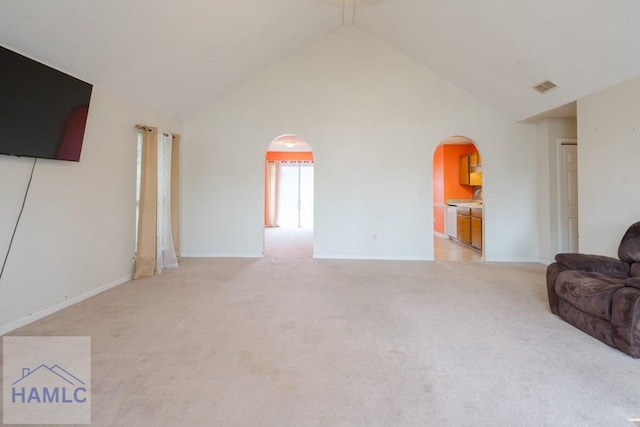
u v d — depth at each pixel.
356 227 4.79
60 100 2.52
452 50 3.82
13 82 2.14
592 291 2.12
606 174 2.99
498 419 1.37
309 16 4.00
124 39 2.71
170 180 4.34
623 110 2.81
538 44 2.92
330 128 4.76
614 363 1.82
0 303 2.22
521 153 4.57
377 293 3.14
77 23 2.32
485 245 4.66
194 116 4.84
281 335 2.19
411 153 4.70
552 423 1.34
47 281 2.58
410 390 1.58
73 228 2.84
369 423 1.35
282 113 4.78
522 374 1.71
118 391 1.55
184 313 2.59
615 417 1.38
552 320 2.46
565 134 4.30
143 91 3.59
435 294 3.11
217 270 4.06
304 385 1.62
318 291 3.20
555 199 4.32
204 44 3.37
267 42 4.05
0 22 2.04
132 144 3.64
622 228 2.85
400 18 3.84
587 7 2.33
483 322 2.42
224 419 1.37
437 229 7.55
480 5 2.90
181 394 1.54
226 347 2.02
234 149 4.83
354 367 1.79
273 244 6.20
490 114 4.58
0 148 2.11
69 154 2.66
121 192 3.47
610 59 2.64
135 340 2.11
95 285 3.11
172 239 4.38
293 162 9.49
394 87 4.69
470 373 1.73
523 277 3.75
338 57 4.72
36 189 2.48
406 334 2.21
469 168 6.65
